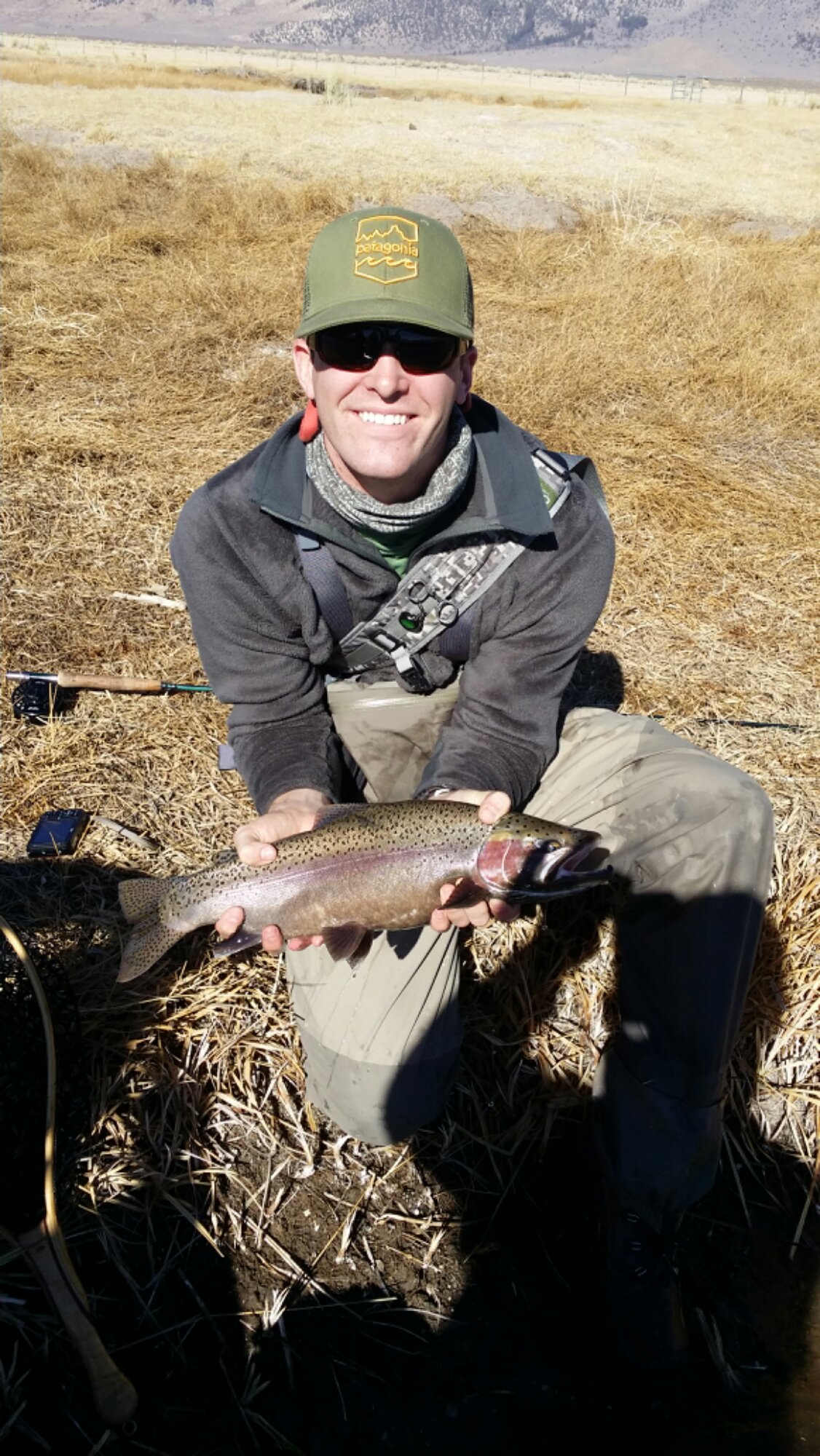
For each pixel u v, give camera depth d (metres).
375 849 1.02
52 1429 1.01
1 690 1.81
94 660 1.90
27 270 4.08
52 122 7.26
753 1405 1.12
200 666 1.91
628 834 1.10
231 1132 1.24
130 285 4.01
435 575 1.12
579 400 3.18
